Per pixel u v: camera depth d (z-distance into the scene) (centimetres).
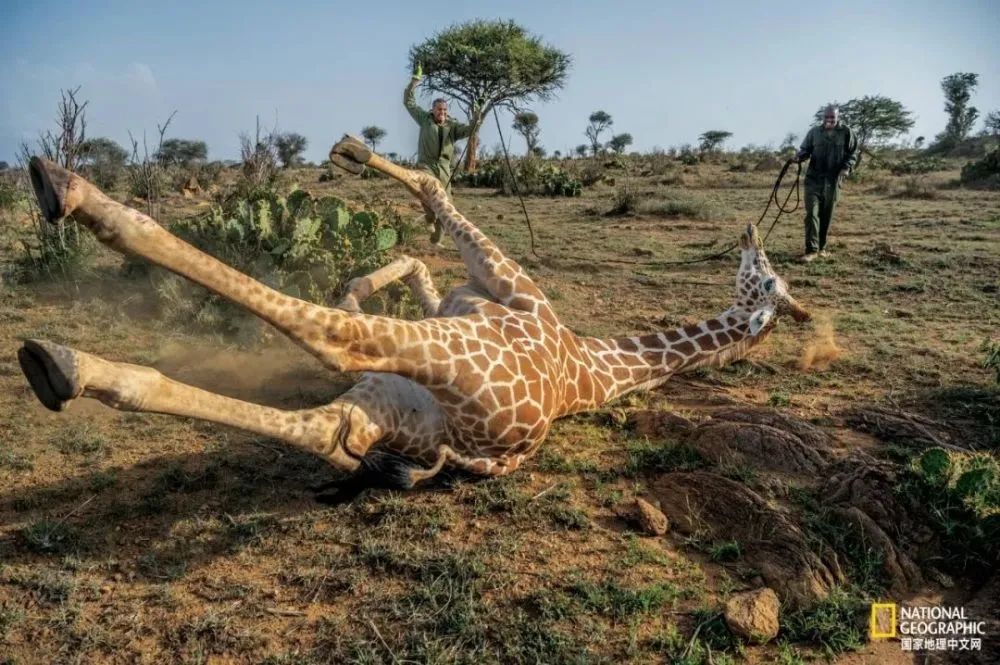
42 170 311
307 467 490
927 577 400
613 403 600
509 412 444
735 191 2267
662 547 418
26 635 348
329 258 756
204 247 779
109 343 682
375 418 429
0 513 432
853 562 401
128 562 398
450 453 447
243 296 360
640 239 1350
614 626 359
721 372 669
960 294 931
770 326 675
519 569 395
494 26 3712
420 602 370
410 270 607
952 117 6806
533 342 482
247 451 507
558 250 1232
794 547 400
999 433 532
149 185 1155
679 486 461
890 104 5212
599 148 7156
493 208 1884
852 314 852
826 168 1112
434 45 3634
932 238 1295
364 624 357
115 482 464
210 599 374
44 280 860
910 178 2536
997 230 1359
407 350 409
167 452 502
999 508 430
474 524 434
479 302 503
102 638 347
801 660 342
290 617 363
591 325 816
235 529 423
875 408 573
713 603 374
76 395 314
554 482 479
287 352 673
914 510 429
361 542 413
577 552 411
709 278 1041
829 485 455
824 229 1138
